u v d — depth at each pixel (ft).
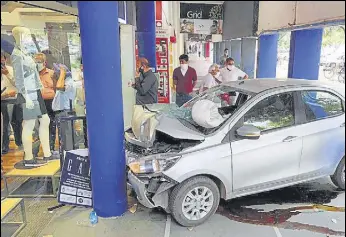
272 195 13.06
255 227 10.91
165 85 26.08
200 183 10.75
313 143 11.85
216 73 18.75
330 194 12.88
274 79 12.75
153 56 24.11
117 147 11.45
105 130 11.13
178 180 10.39
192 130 11.44
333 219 11.18
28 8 13.10
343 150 12.14
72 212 12.16
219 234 10.56
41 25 14.84
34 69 13.66
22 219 11.05
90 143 11.43
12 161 13.75
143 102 18.74
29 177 13.19
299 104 11.89
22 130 13.69
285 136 11.49
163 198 10.87
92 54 10.44
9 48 12.98
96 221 11.48
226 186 11.09
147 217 11.76
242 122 11.33
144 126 12.26
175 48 25.95
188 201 10.77
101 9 10.02
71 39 15.84
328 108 12.23
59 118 12.92
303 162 11.91
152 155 10.85
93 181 11.76
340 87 12.16
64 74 15.72
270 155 11.37
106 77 10.65
